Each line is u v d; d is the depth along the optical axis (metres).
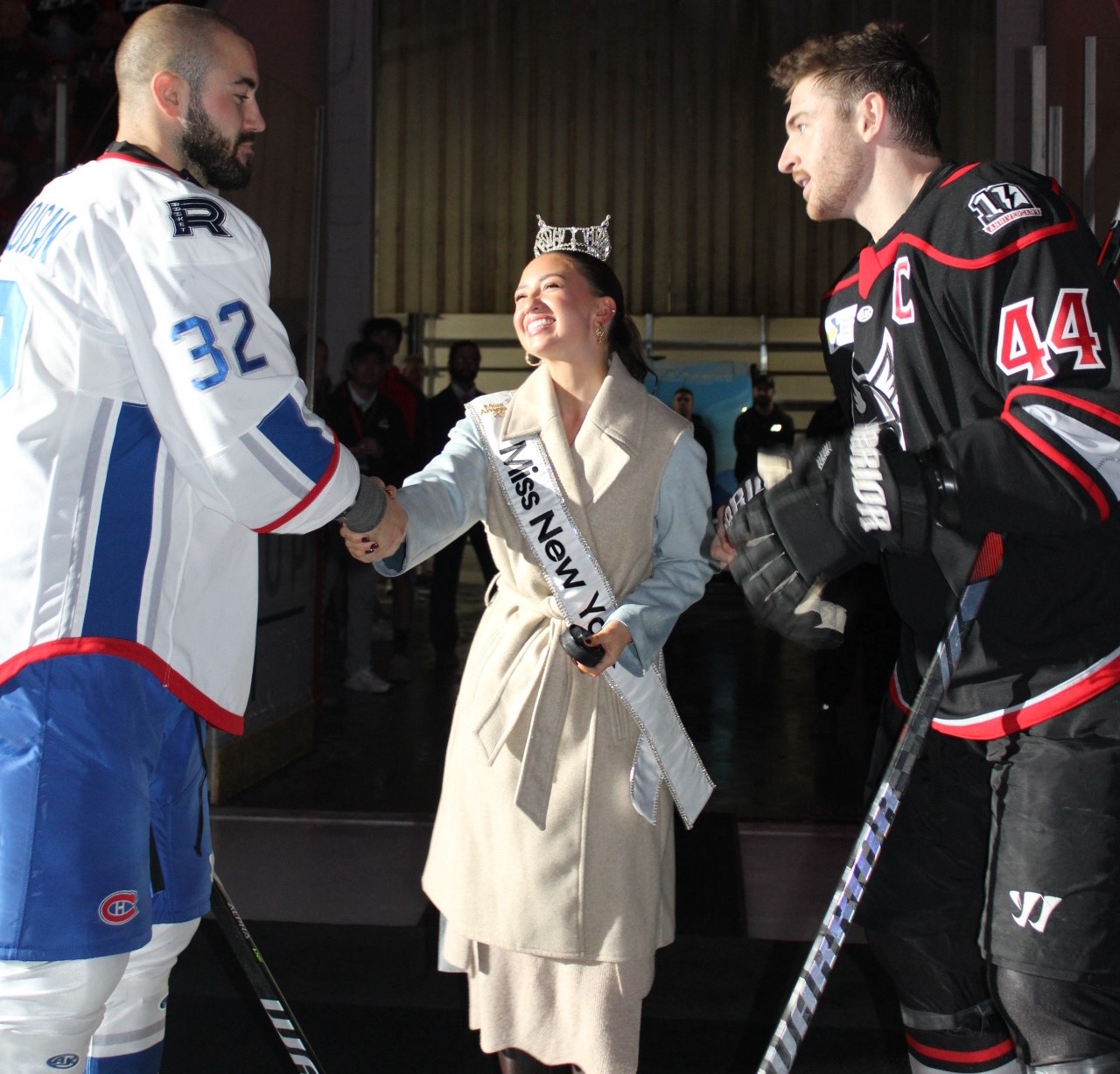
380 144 10.88
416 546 1.82
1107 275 1.47
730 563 1.67
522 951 1.83
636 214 10.96
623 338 2.00
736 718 5.09
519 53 10.77
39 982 1.45
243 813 3.60
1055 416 1.31
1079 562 1.43
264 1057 2.21
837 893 1.52
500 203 10.89
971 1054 1.60
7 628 1.45
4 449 1.47
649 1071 2.16
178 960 2.57
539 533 1.85
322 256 9.25
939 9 9.79
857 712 5.18
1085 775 1.40
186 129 1.61
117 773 1.47
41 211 1.55
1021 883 1.41
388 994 2.43
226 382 1.46
